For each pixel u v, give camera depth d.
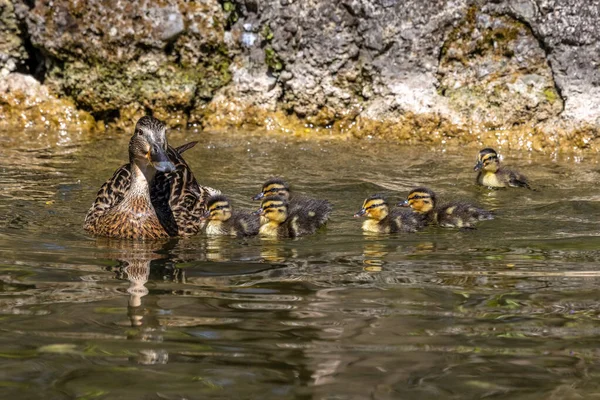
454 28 16.52
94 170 14.33
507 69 16.53
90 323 7.79
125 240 11.07
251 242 11.05
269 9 17.00
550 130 16.28
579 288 8.85
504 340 7.52
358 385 6.71
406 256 10.17
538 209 12.47
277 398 6.50
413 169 14.77
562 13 16.05
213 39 17.12
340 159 15.35
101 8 16.89
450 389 6.67
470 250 10.46
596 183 13.91
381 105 16.84
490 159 13.51
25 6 17.06
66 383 6.69
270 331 7.66
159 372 6.88
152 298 8.48
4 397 6.46
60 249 10.39
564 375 6.89
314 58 16.98
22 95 17.41
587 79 16.09
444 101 16.70
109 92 17.31
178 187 12.27
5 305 8.21
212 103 17.50
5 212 11.98
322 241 11.03
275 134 17.12
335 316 8.02
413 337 7.57
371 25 16.64
